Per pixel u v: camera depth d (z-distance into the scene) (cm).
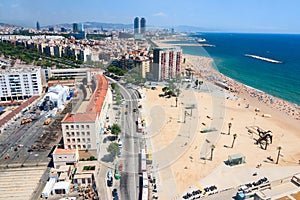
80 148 9356
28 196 7762
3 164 9419
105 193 7325
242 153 10450
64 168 8756
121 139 8550
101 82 14338
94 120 9019
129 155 8069
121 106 11381
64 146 9394
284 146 11488
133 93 12150
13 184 8331
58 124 13212
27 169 9119
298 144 11775
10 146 10838
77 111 9806
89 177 8062
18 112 14400
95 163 8712
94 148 9281
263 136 11831
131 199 6975
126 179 7662
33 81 17362
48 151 10406
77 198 7562
